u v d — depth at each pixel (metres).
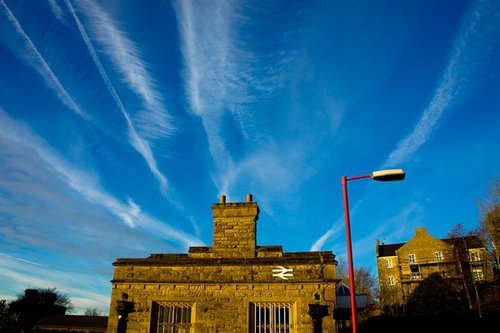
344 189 14.01
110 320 20.23
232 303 19.92
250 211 22.34
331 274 19.67
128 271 21.22
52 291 73.56
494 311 38.03
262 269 20.31
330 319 18.84
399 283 60.97
